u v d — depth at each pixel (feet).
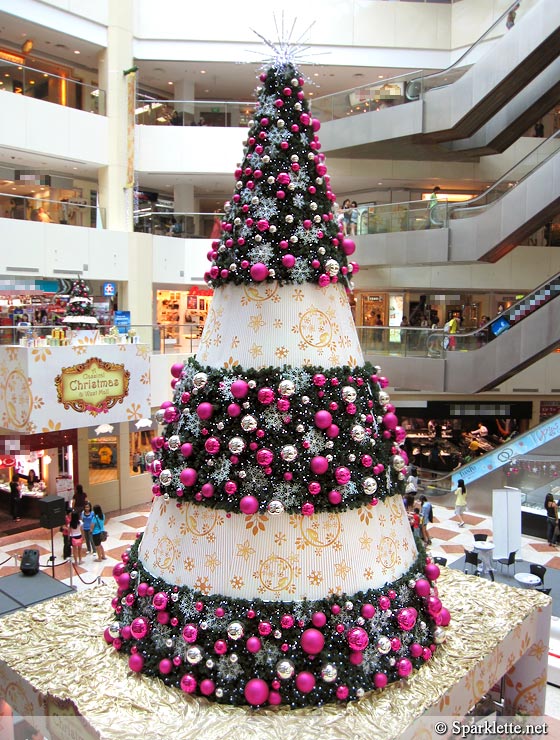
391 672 11.68
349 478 11.48
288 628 11.09
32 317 45.78
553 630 26.89
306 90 69.15
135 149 57.93
